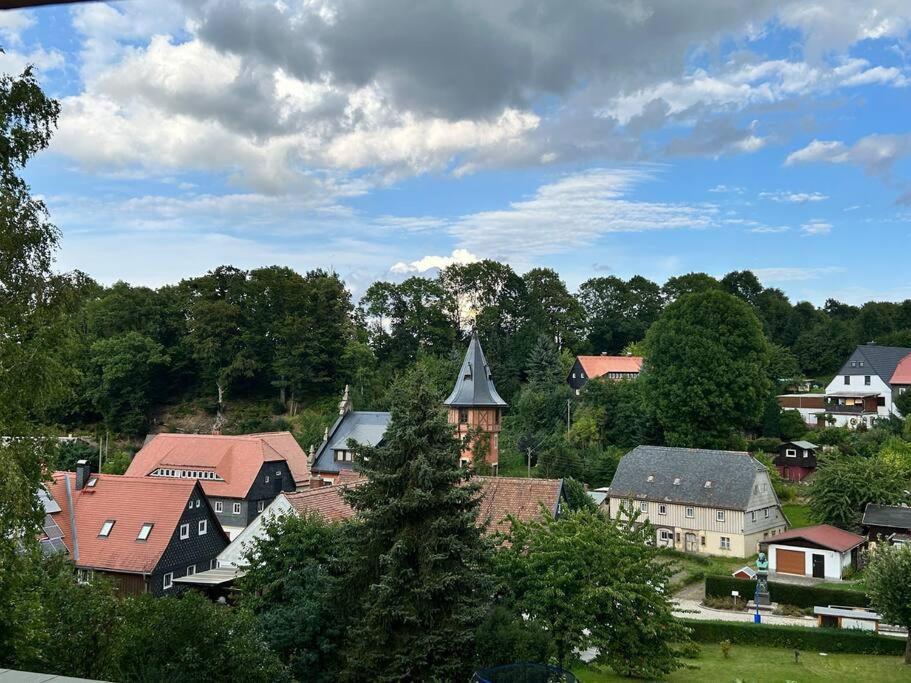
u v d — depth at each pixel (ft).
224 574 134.21
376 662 75.20
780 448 237.04
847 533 167.02
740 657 114.83
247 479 213.46
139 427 296.71
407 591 76.74
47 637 61.98
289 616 82.17
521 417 273.33
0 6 18.70
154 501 144.87
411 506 77.61
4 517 55.98
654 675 99.19
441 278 388.37
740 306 232.32
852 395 288.92
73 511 145.59
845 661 112.37
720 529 186.39
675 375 231.09
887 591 108.78
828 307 514.68
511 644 72.38
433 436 81.92
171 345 324.60
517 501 130.31
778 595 143.74
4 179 61.82
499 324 379.14
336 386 321.32
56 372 62.18
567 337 386.11
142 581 135.03
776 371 341.21
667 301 448.65
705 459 199.72
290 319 311.47
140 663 60.75
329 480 238.68
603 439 253.44
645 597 83.82
